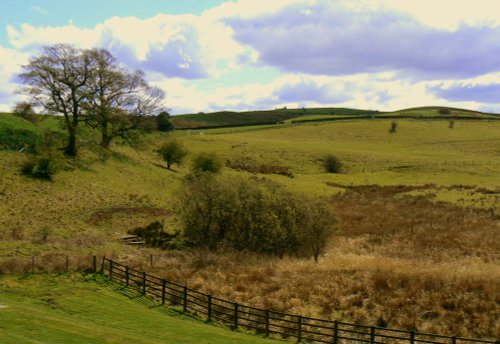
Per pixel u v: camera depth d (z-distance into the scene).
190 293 26.06
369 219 52.28
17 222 39.09
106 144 65.12
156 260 32.97
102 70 59.44
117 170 60.81
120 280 27.33
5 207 42.16
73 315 20.06
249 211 38.97
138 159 70.69
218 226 39.66
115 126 64.50
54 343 15.01
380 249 39.41
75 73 57.44
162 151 72.12
